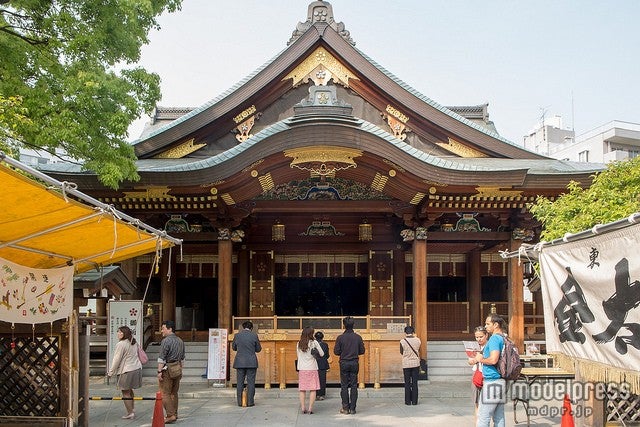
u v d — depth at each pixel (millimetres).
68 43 12922
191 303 23141
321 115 16344
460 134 20062
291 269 23406
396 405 14094
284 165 17281
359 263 23484
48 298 9094
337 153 16906
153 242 10133
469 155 20406
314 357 13164
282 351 16656
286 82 20172
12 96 12078
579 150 51000
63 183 6230
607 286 7086
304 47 19844
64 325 9961
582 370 7949
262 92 20047
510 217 19312
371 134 16531
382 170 17359
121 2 12969
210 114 19594
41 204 6871
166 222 19781
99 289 13438
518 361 8773
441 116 20031
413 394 14094
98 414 12602
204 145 20062
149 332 20109
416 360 14156
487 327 9125
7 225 7590
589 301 7586
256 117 20141
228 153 16828
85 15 13461
